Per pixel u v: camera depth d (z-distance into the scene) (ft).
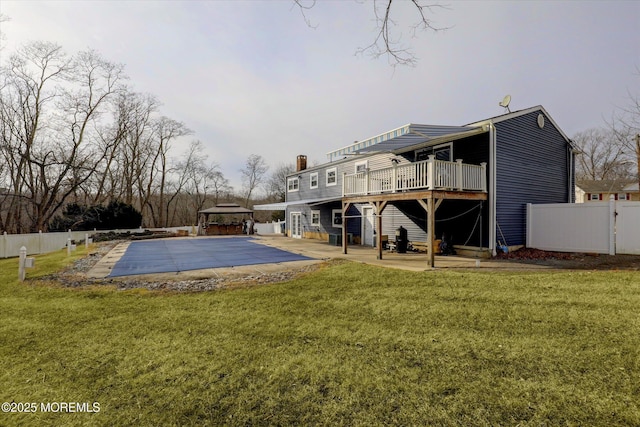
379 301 19.70
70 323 16.92
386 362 12.00
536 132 45.96
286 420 8.85
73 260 40.34
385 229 53.72
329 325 16.06
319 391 10.23
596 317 15.20
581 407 8.84
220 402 9.73
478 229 39.86
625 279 22.36
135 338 14.79
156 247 57.52
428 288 22.22
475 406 9.14
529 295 19.38
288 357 12.62
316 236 74.79
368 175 41.06
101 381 11.04
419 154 47.96
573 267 29.63
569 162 51.39
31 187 77.05
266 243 65.26
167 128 124.88
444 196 33.35
